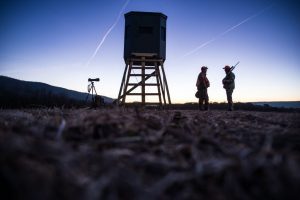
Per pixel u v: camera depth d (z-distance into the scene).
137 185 1.52
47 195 1.32
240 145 2.53
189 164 1.93
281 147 2.41
